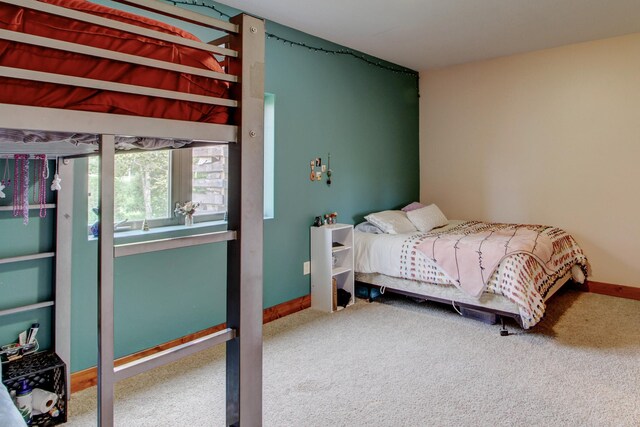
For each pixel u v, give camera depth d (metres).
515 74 4.50
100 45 0.97
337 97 4.01
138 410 2.08
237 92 1.19
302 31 3.61
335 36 3.76
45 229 2.20
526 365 2.53
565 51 4.18
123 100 1.00
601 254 4.09
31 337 2.11
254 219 1.23
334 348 2.82
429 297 3.42
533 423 1.94
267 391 2.25
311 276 3.76
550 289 3.31
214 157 3.17
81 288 2.34
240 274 1.20
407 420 1.98
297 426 1.94
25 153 1.76
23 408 1.89
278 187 3.46
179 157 2.95
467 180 4.93
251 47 1.20
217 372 2.50
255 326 1.24
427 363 2.58
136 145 1.38
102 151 0.97
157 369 2.54
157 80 1.06
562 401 2.12
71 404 2.17
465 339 2.95
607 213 4.04
